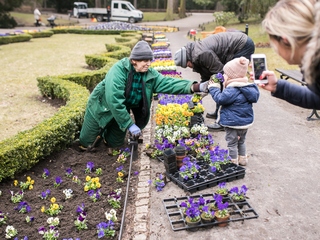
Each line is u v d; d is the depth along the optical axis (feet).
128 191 11.84
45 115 20.90
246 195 11.46
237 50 15.38
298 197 11.35
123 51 39.11
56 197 11.57
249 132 17.30
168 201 11.12
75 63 40.40
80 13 141.59
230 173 12.25
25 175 12.96
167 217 10.36
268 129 17.72
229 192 11.28
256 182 12.32
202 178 11.94
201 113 18.52
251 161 14.02
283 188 11.91
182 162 12.55
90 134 14.83
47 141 13.85
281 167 13.48
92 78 26.86
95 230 9.78
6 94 25.85
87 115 14.57
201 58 14.98
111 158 14.65
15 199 11.28
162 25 106.42
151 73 13.43
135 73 13.19
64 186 12.28
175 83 13.42
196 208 9.74
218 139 16.21
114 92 12.62
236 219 10.00
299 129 17.76
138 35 63.98
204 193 11.53
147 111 13.83
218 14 78.23
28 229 9.84
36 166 13.66
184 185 11.57
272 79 6.66
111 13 121.80
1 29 101.19
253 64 8.40
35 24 114.21
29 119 20.16
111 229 9.62
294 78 20.95
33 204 11.17
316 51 4.55
